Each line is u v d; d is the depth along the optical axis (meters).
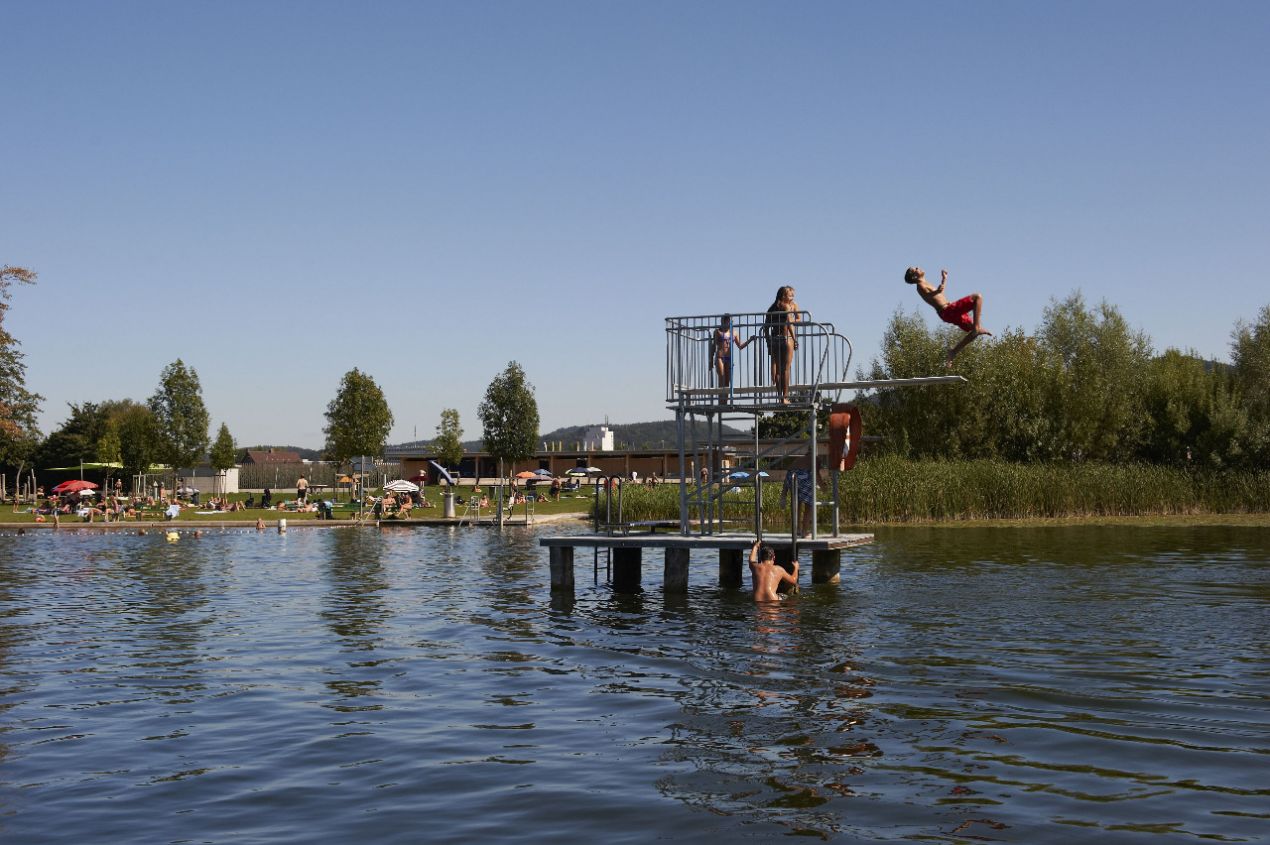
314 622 17.94
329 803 7.96
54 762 9.23
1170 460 49.66
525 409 89.00
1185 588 19.91
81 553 35.31
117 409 106.25
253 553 34.56
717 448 21.72
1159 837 6.84
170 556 33.72
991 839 6.87
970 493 40.06
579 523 50.97
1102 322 59.28
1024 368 51.03
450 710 11.00
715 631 15.81
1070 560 25.39
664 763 8.79
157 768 9.01
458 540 40.25
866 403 52.81
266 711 11.12
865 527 37.62
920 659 13.08
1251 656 13.00
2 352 63.81
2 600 21.86
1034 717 10.08
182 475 85.25
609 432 101.19
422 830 7.30
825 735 9.55
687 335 20.89
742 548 20.47
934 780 8.16
